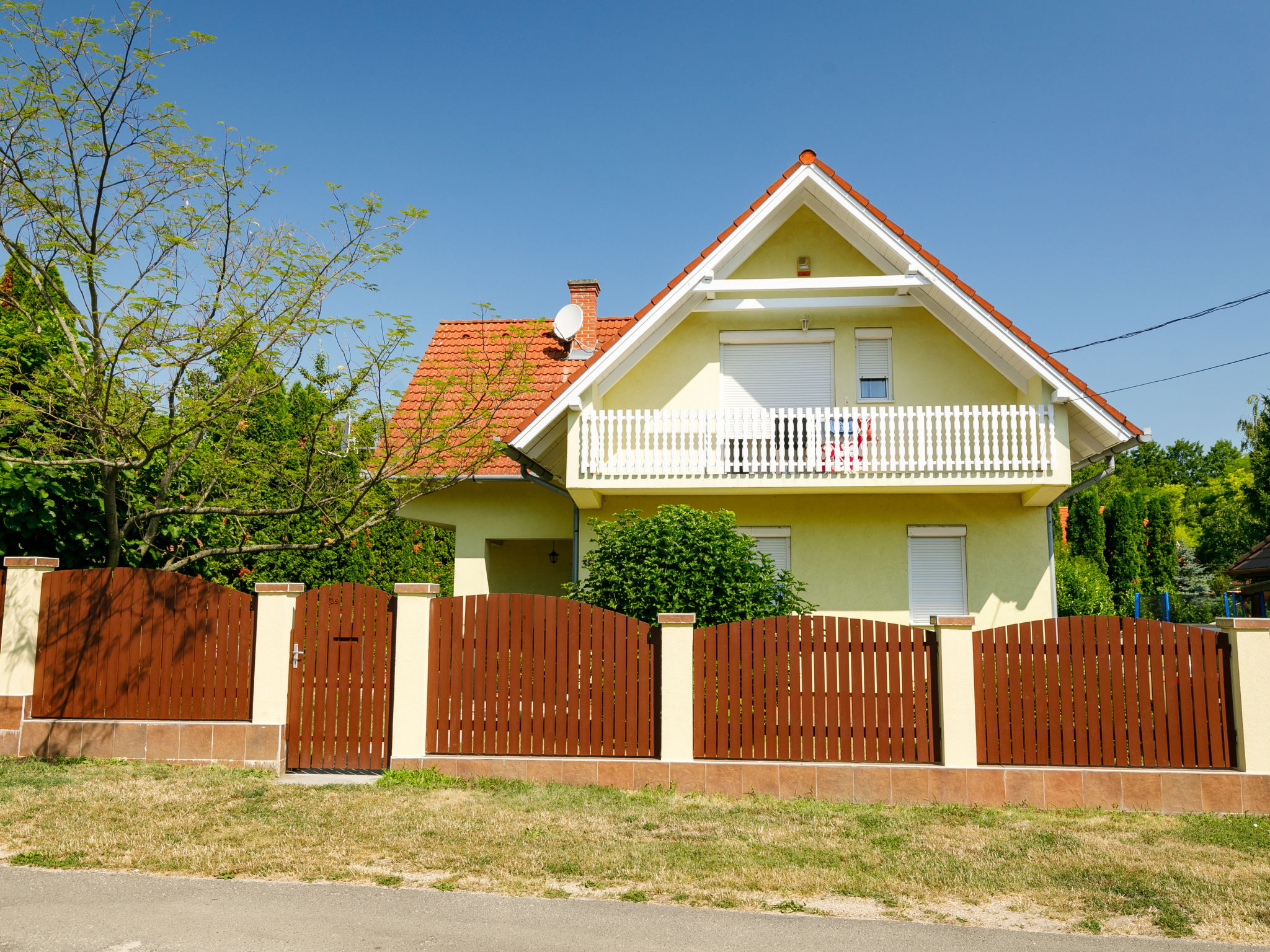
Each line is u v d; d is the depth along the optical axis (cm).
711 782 829
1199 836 713
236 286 999
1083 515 3145
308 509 1096
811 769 824
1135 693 824
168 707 910
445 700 876
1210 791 791
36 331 1025
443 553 2266
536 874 588
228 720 903
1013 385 1413
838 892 568
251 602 920
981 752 827
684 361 1481
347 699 892
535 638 877
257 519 1509
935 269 1320
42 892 538
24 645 922
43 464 931
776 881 585
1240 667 808
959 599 1394
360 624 898
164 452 1116
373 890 553
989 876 601
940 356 1438
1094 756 820
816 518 1415
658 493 1416
